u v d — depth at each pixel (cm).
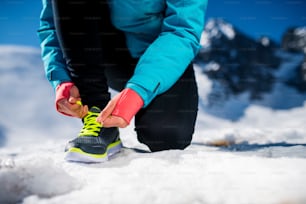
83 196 78
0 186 81
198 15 121
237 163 101
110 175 93
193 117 128
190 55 118
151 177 90
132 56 139
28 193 82
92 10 109
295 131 217
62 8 106
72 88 114
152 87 109
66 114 117
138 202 74
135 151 126
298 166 96
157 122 121
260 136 209
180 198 74
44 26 130
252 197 75
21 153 156
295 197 73
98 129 111
